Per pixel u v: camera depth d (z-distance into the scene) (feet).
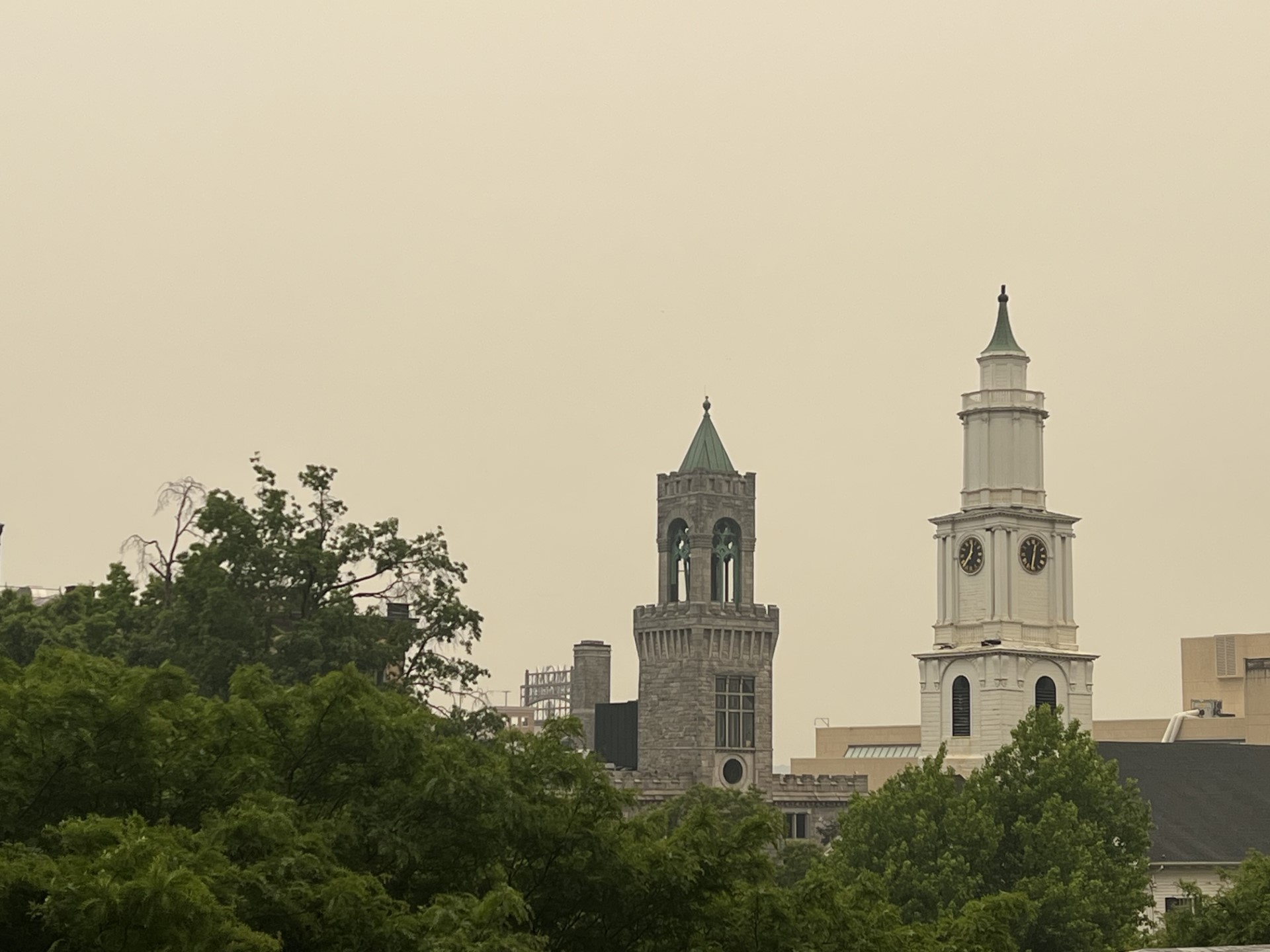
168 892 201.57
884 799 646.74
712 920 259.19
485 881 252.42
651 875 256.32
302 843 234.38
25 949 213.66
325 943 224.33
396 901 236.43
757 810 274.57
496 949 217.77
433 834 251.60
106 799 241.14
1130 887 640.99
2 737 238.07
